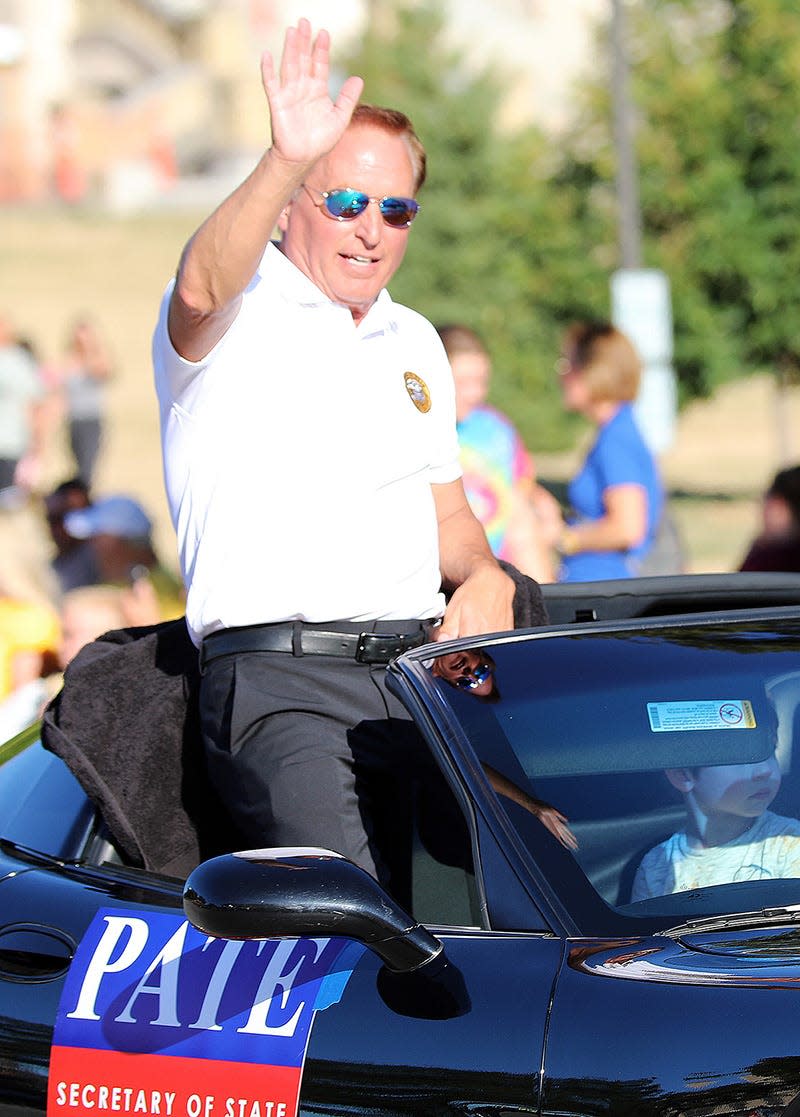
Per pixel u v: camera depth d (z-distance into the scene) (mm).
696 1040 6590
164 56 132375
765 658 8570
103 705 9891
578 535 18484
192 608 9664
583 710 8195
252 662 9500
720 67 53188
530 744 8031
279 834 9188
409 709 8352
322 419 9641
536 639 8883
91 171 127250
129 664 10023
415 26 62156
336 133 8859
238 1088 7418
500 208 56906
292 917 7020
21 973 8273
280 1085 7312
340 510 9609
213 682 9633
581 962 7102
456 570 10719
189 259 9047
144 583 21656
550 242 55594
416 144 10078
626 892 7492
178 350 9438
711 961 6961
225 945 7906
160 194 126000
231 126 131000
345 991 7379
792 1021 6535
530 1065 6777
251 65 131750
